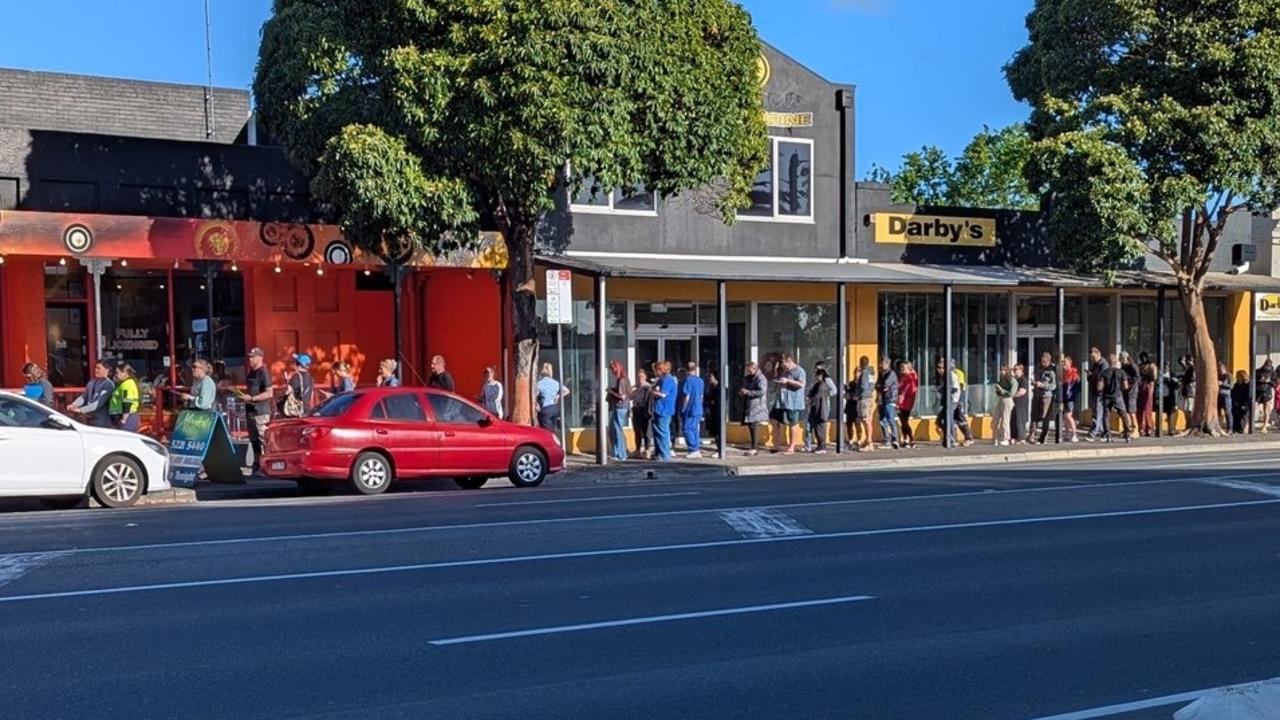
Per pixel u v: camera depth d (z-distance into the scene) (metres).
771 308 25.66
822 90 25.94
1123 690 6.84
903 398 24.72
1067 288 27.42
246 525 12.91
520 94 16.78
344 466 16.28
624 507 14.41
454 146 17.45
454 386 24.06
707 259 24.34
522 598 9.15
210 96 27.62
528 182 17.62
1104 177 24.03
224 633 8.01
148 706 6.40
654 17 17.91
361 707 6.39
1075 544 11.77
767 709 6.42
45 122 26.36
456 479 18.31
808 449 23.73
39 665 7.22
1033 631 8.25
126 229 18.67
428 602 8.98
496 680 6.93
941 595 9.41
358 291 23.66
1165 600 9.27
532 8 16.88
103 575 9.97
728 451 23.55
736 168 19.98
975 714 6.36
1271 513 13.92
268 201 20.83
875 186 26.59
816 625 8.38
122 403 17.78
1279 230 32.19
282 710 6.33
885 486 17.05
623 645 7.76
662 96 17.95
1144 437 27.45
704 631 8.16
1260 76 24.02
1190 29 24.38
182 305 21.88
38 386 17.81
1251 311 29.42
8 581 9.72
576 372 23.67
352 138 16.94
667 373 21.92
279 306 22.70
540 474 18.03
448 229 18.78
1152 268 29.94
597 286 20.61
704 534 12.24
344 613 8.61
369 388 17.14
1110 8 24.97
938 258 27.20
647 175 18.92
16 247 17.86
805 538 12.05
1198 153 24.41
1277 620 8.63
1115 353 27.67
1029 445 24.98
